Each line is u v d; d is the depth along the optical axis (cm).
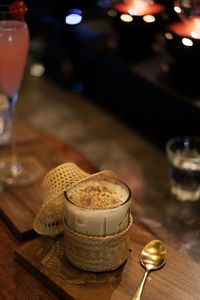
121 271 65
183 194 91
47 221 68
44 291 64
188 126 109
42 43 193
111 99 136
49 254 68
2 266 68
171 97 107
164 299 61
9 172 88
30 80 164
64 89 158
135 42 123
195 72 105
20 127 104
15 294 63
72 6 171
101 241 62
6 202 79
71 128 130
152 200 91
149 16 117
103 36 141
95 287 62
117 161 112
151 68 119
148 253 67
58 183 64
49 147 97
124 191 65
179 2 98
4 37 79
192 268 66
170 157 89
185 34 103
